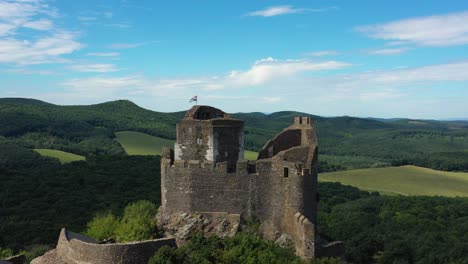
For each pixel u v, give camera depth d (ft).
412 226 419.33
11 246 284.00
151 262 134.72
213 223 158.40
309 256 145.89
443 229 414.62
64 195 392.27
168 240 148.87
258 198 159.74
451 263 334.24
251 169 161.17
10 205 371.56
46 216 343.67
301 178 156.46
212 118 168.55
